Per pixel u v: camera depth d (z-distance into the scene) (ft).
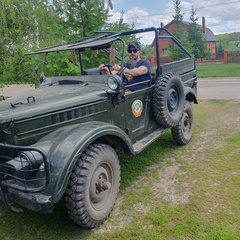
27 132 8.58
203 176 11.95
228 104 25.49
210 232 8.41
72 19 23.24
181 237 8.35
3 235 9.30
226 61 85.15
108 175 9.84
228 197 10.21
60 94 10.79
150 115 13.26
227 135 16.83
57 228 9.41
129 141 10.52
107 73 14.02
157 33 13.38
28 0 31.24
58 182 7.80
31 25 30.76
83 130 8.94
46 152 8.21
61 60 20.10
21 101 10.15
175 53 70.33
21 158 7.93
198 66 79.61
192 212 9.48
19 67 29.50
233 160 13.29
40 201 7.71
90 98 10.19
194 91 17.02
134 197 10.81
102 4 23.82
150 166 13.47
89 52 20.20
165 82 12.89
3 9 30.04
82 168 8.60
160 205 10.11
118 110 11.27
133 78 13.00
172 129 15.14
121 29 23.97
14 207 8.64
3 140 8.25
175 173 12.51
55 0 26.76
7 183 8.40
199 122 20.15
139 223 9.23
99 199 9.29
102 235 8.86
